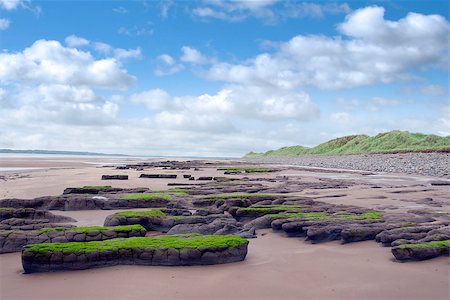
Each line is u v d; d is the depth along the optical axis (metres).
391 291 8.28
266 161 101.75
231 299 7.93
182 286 8.55
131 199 19.59
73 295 8.16
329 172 51.19
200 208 18.31
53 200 19.09
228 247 10.11
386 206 19.06
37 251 9.52
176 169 57.78
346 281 8.84
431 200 21.44
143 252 9.85
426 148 79.31
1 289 8.52
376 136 112.62
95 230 11.53
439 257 10.23
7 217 14.62
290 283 8.74
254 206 16.95
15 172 47.75
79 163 84.56
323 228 12.42
